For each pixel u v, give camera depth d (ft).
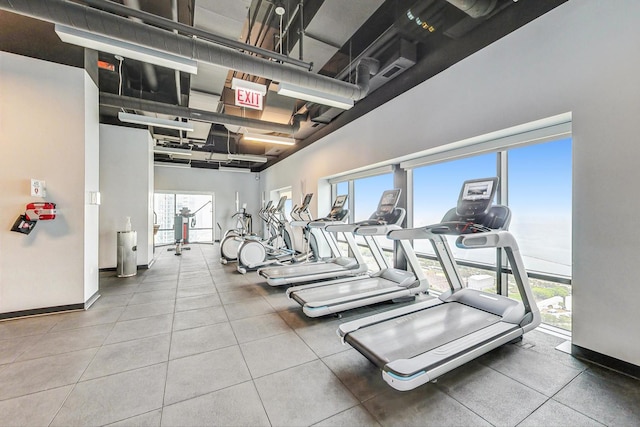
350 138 17.72
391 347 6.74
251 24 12.73
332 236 17.78
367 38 13.53
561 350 7.90
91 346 8.36
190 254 26.53
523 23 8.73
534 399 5.94
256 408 5.73
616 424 5.24
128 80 16.40
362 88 12.84
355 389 6.34
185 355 7.86
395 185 15.62
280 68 10.88
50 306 10.81
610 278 6.92
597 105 7.12
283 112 19.35
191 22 11.79
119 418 5.46
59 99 10.89
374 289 11.95
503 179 10.61
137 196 19.06
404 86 13.38
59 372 7.01
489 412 5.57
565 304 9.26
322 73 16.84
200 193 35.76
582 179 7.40
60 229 10.94
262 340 8.79
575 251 7.55
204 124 20.53
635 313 6.54
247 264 18.81
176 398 6.05
